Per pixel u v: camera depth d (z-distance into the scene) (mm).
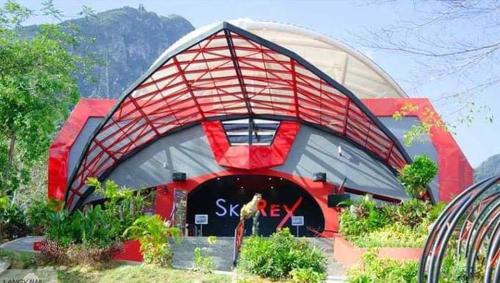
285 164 33969
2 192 28625
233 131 36000
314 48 47469
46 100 27156
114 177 34406
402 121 33156
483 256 14750
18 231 29266
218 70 29422
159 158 34438
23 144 28969
